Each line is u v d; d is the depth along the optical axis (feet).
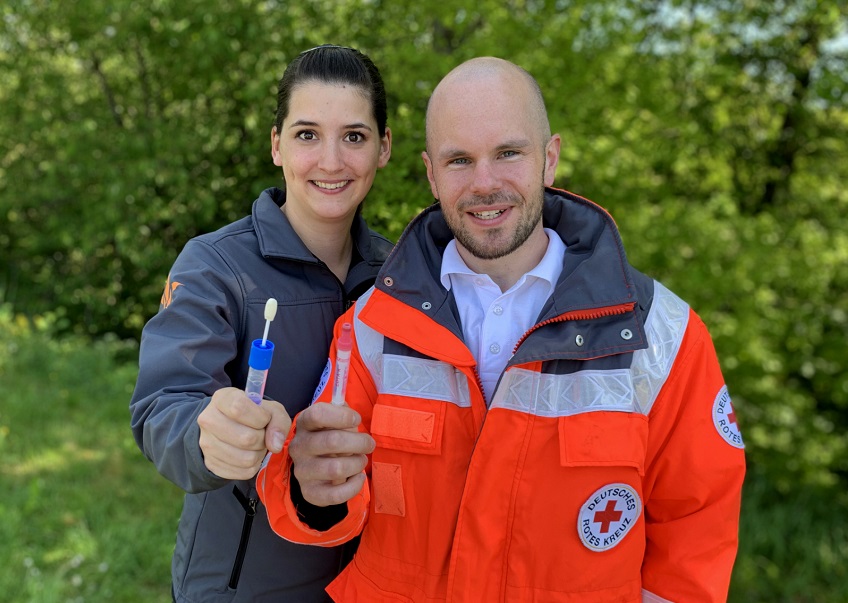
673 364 5.45
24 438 16.46
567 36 15.03
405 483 5.50
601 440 5.25
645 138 20.07
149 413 5.12
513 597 5.30
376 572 5.63
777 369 26.07
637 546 5.44
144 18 17.76
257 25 15.79
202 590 6.19
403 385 5.56
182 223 17.97
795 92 28.53
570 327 5.40
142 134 18.84
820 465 28.60
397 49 12.49
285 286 6.18
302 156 6.16
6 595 11.04
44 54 22.47
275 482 5.00
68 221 23.13
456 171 5.58
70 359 21.15
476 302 5.89
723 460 5.42
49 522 13.17
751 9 26.32
